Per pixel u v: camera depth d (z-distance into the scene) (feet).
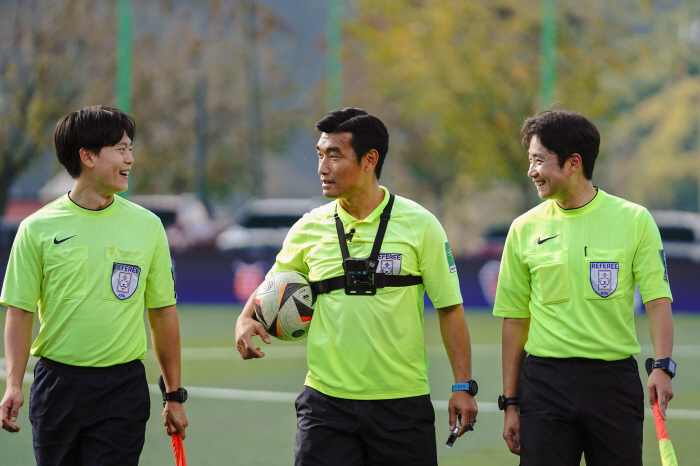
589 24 226.79
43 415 40.55
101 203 41.65
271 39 244.01
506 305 44.06
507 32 230.07
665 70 258.37
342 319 41.09
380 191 42.50
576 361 40.78
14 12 202.90
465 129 237.25
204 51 238.48
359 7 236.63
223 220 227.20
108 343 40.60
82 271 40.68
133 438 41.04
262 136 245.04
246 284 172.04
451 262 42.80
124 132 41.06
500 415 81.25
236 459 65.36
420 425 41.37
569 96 224.74
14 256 41.14
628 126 451.53
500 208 298.35
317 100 245.04
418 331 41.86
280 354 118.11
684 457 66.18
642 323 148.25
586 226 41.81
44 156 207.82
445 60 233.55
